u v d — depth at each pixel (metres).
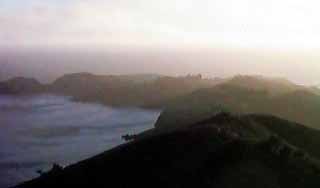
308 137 55.12
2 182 91.75
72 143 129.12
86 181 48.91
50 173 57.06
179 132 52.28
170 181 42.75
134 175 46.31
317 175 38.81
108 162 51.09
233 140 45.38
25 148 124.75
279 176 39.19
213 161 43.06
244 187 38.06
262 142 43.78
